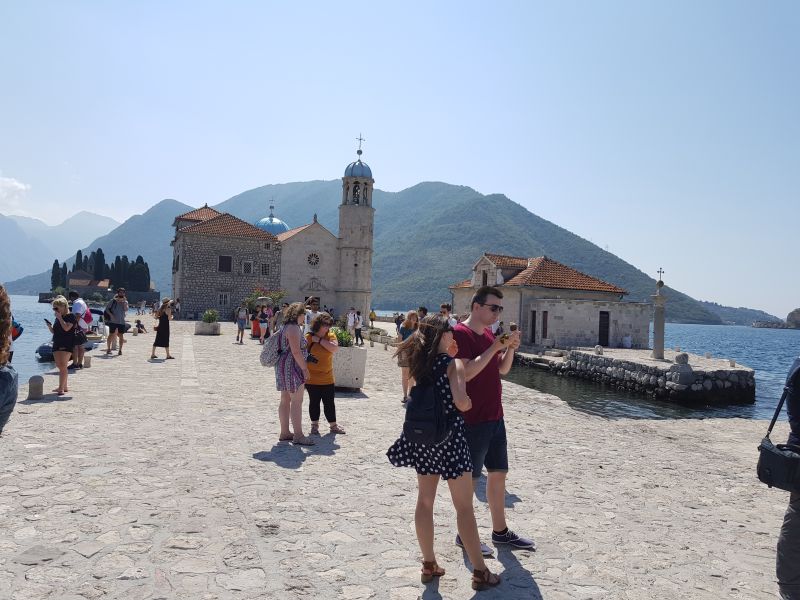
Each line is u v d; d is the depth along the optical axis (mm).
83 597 4121
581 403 25609
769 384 36719
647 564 5312
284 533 5496
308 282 69938
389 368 22047
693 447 10938
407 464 4707
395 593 4449
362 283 70750
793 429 4059
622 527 6250
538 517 6379
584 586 4781
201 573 4598
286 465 7781
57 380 14758
